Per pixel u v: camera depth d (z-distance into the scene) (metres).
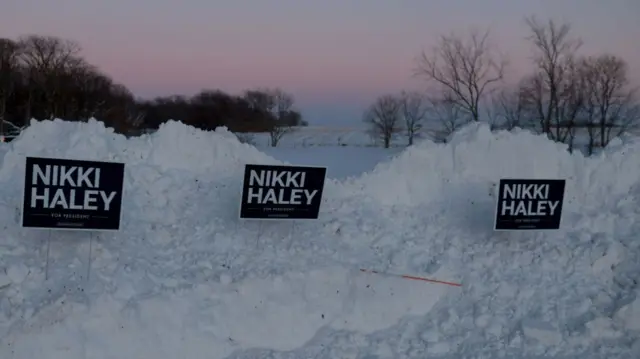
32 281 7.43
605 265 9.37
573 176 11.48
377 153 28.89
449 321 8.35
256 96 46.72
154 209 9.42
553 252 9.54
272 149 31.34
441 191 11.06
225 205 9.88
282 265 8.52
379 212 10.47
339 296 8.34
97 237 8.48
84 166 7.71
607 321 8.25
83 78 41.19
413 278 8.71
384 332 8.22
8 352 6.72
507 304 8.62
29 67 39.75
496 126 27.31
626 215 10.64
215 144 10.83
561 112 27.55
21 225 7.65
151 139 10.79
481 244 9.90
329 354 7.64
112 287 7.49
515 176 11.30
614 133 28.64
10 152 9.85
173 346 7.33
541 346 7.96
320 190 9.18
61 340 6.92
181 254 8.57
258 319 7.84
